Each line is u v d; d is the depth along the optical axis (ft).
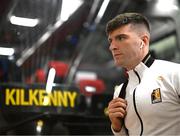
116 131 6.57
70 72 22.45
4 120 12.49
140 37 6.46
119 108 6.32
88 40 25.58
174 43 22.20
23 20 17.57
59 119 12.91
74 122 13.14
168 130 5.93
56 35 21.54
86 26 22.61
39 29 18.98
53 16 19.35
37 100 12.76
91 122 13.32
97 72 32.76
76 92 13.43
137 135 6.18
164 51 22.71
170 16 21.42
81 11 20.49
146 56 6.53
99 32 24.38
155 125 5.97
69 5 19.30
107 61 33.06
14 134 12.41
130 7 20.70
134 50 6.35
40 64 21.70
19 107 12.57
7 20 17.20
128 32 6.34
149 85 6.17
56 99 12.98
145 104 6.04
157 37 23.00
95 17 21.26
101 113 13.42
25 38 18.45
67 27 21.62
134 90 6.31
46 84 12.94
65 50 25.89
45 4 18.22
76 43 25.35
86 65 33.01
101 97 13.58
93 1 19.86
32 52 20.25
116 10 20.79
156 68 6.34
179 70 6.04
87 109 13.43
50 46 22.30
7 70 16.90
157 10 20.89
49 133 12.69
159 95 5.96
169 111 5.92
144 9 20.74
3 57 16.99
